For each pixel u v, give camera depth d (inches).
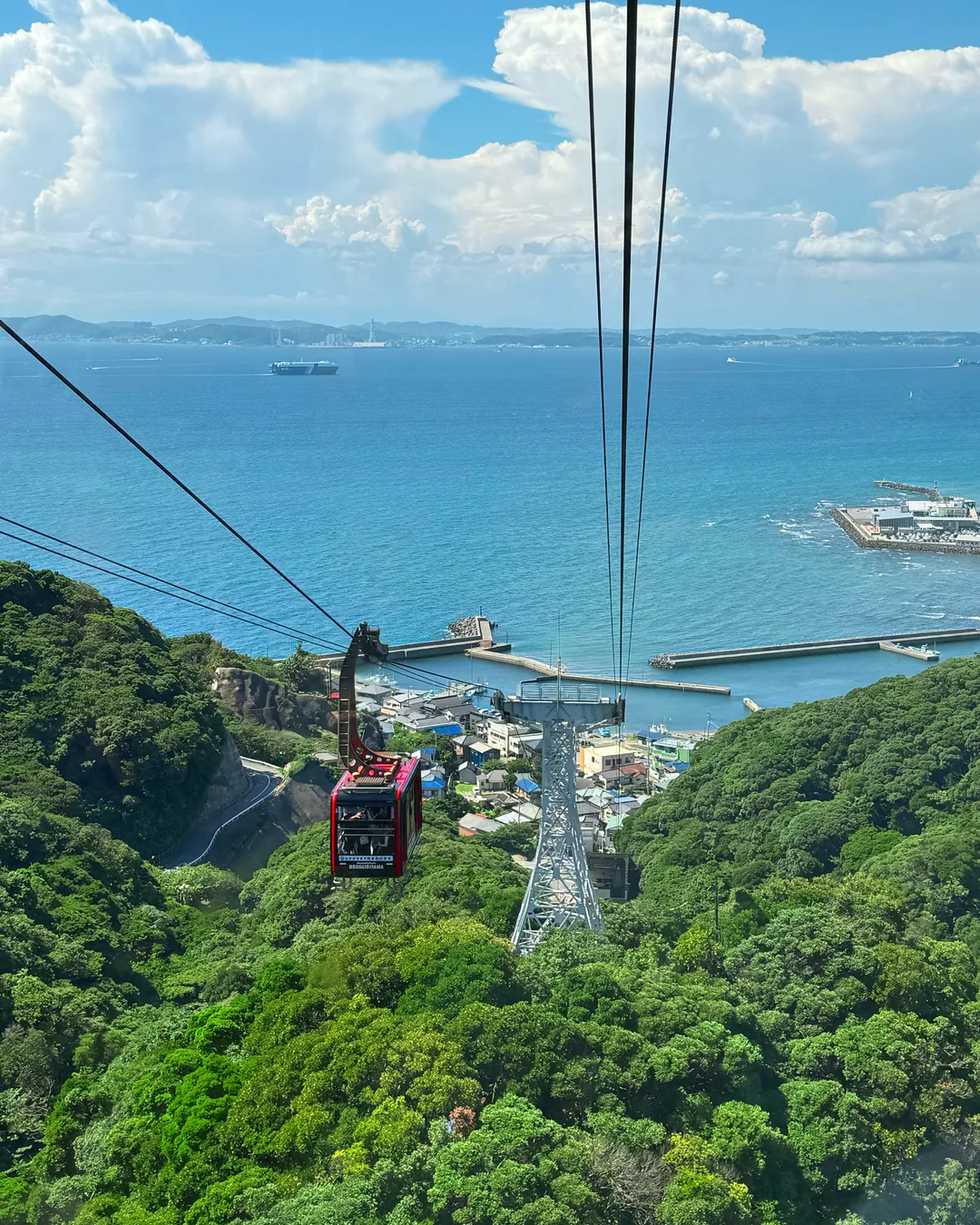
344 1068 2315.5
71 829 4446.4
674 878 5206.7
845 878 4001.0
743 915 3508.9
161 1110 2444.6
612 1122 2245.3
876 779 5802.2
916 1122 2556.6
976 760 5787.4
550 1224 1915.6
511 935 3501.5
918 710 6328.7
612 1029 2503.7
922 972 2938.0
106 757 5113.2
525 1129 2124.8
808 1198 2375.7
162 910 4397.1
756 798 6067.9
